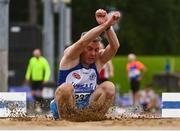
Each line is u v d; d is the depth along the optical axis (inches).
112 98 970.1
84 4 5027.1
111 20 935.7
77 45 940.0
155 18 5359.3
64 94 936.3
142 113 1280.8
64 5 3132.4
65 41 3157.0
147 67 3919.8
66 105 944.9
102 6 5073.8
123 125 854.5
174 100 1116.5
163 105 1118.4
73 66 951.6
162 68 3919.8
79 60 953.5
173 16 5438.0
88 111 959.0
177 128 799.1
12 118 1039.0
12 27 2945.4
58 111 957.2
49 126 834.2
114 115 1083.9
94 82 968.3
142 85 3725.4
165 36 5374.0
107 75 1931.6
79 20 5068.9
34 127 813.2
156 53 5364.2
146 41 5329.7
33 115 1181.7
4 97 1131.9
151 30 5349.4
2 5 1771.7
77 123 881.5
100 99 964.6
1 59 1760.6
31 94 2239.2
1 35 1766.7
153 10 5344.5
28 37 2955.2
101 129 774.5
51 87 2250.2
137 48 5236.2
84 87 960.9
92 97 970.1
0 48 1764.3
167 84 3068.4
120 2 5172.2
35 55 2240.4
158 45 5369.1
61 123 874.8
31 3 3991.1
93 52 948.0
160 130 763.4
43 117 1060.5
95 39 944.3
